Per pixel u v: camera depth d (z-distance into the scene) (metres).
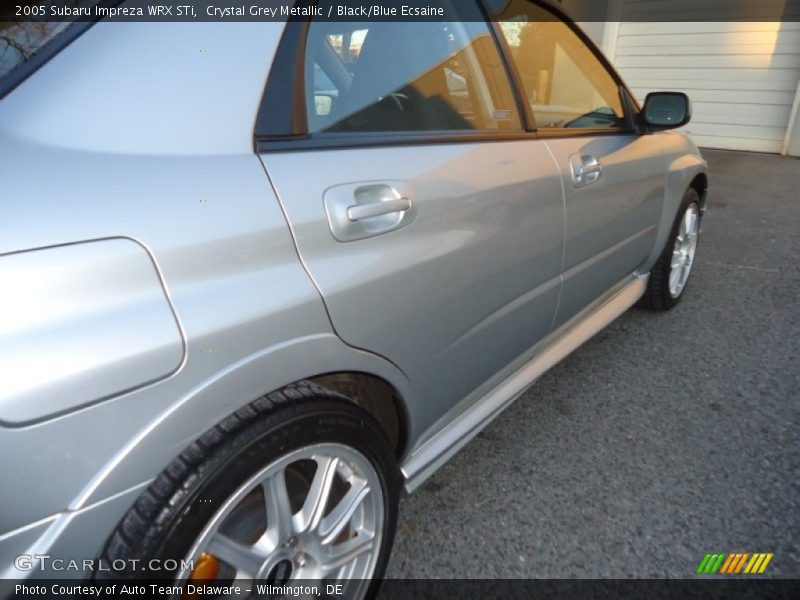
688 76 9.04
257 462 1.06
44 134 0.97
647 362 2.80
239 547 1.13
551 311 2.11
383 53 1.49
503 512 1.85
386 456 1.39
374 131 1.41
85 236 0.88
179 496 0.96
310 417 1.14
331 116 1.31
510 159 1.73
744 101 8.74
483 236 1.59
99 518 0.90
